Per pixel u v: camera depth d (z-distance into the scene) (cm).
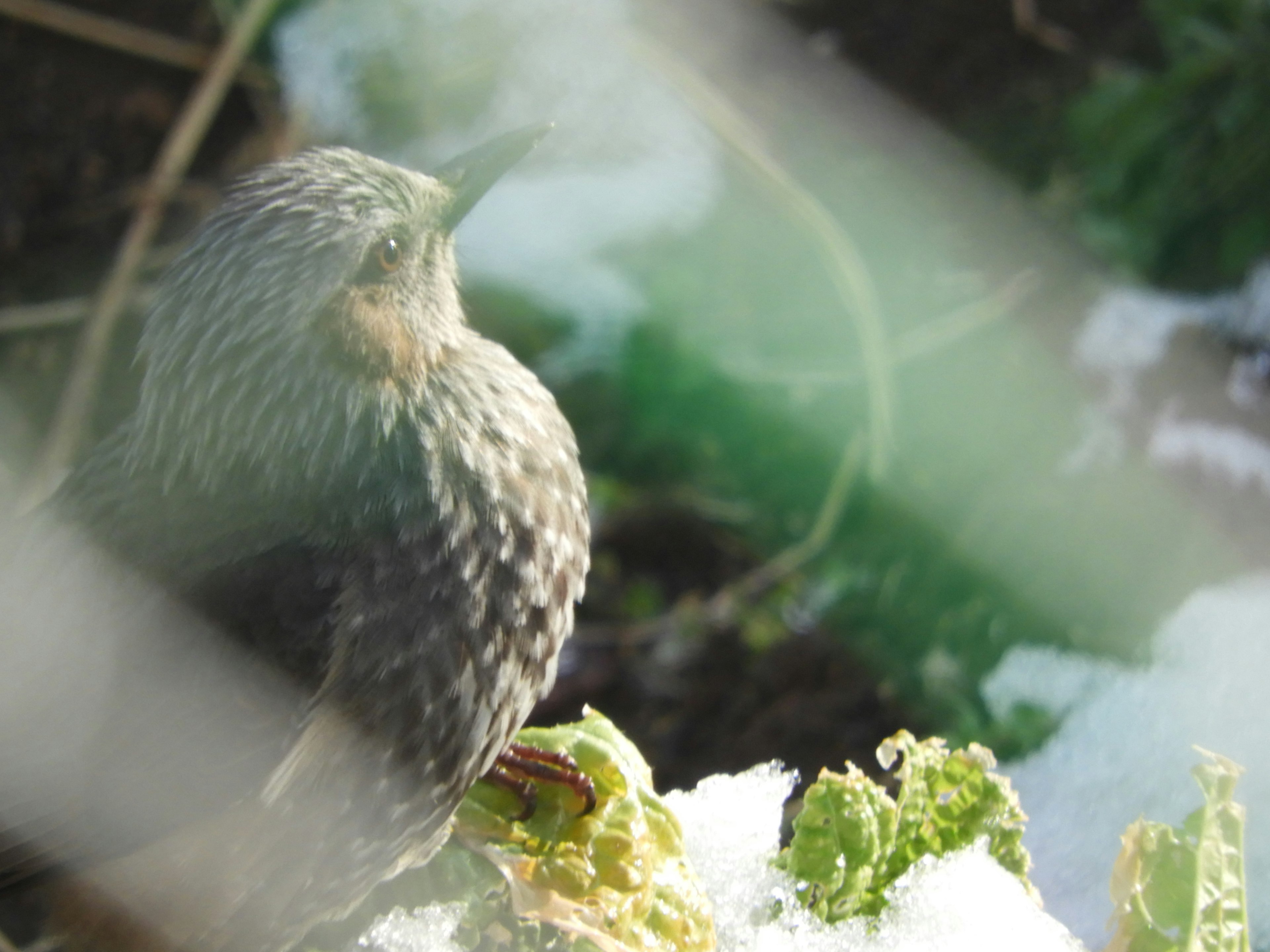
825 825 39
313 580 41
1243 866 38
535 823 41
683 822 40
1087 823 52
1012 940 38
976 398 67
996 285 71
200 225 42
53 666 42
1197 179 67
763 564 70
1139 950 38
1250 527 61
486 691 41
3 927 49
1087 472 63
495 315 72
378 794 41
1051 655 60
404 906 42
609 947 38
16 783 41
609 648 69
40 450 69
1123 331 67
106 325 69
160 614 41
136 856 41
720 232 74
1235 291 66
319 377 41
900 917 39
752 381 69
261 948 42
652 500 71
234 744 41
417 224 43
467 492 42
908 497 66
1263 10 66
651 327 71
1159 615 59
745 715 64
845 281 64
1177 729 55
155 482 43
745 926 39
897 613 64
